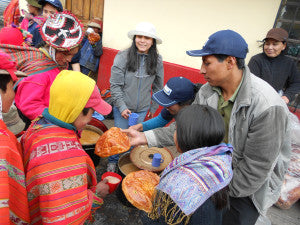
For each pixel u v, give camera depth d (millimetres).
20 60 1778
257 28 3125
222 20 3314
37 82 1747
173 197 896
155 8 3773
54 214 1045
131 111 2889
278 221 2596
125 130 1800
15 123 1800
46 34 1760
